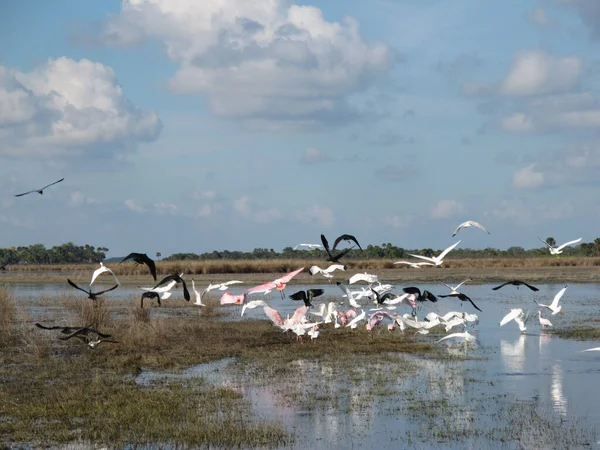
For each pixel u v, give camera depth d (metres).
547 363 19.22
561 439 12.30
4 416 13.91
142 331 23.25
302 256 107.75
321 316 27.42
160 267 62.41
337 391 15.91
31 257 125.00
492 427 13.03
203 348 21.56
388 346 22.22
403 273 62.03
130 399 15.12
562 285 49.16
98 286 50.38
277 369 18.48
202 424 13.16
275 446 11.99
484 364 19.11
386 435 12.59
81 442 12.26
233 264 63.75
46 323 26.58
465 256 105.38
